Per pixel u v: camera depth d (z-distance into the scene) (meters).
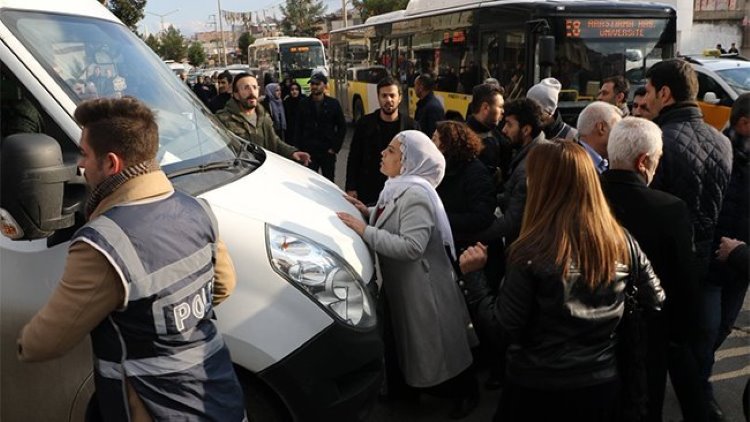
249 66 33.53
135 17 17.31
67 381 2.42
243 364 2.47
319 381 2.55
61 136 2.48
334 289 2.62
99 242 1.71
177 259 1.84
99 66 2.91
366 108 16.95
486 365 4.19
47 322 1.73
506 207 3.80
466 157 3.67
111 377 1.82
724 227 3.44
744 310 4.89
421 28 13.00
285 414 2.60
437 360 3.34
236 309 2.46
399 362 3.47
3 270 2.36
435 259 3.33
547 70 9.31
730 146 3.17
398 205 3.19
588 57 9.45
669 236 2.54
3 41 2.54
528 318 2.19
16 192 2.08
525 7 9.52
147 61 3.29
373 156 5.18
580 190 2.14
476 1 11.24
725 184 3.11
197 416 1.88
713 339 3.37
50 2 2.95
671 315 2.66
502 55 10.13
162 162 2.76
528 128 3.75
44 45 2.69
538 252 2.13
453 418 3.58
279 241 2.58
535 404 2.25
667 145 3.07
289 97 9.36
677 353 2.99
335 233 2.83
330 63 20.48
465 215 3.60
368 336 2.71
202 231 1.96
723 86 10.23
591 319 2.13
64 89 2.58
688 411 3.01
